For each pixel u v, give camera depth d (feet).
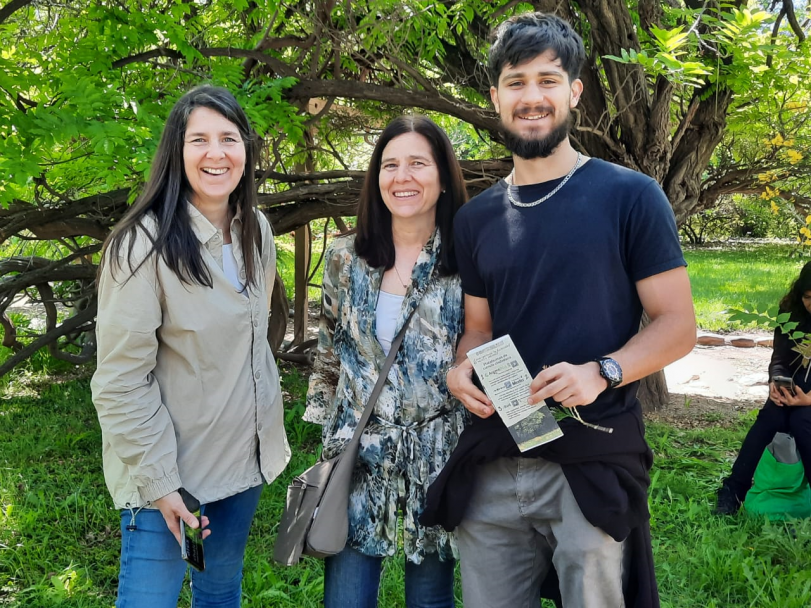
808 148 17.47
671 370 24.38
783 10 16.29
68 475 14.06
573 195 5.64
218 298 6.11
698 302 36.50
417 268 6.81
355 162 25.31
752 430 12.30
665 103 15.61
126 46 13.83
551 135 5.61
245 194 6.57
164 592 6.13
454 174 6.91
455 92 18.80
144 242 5.80
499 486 5.98
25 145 11.37
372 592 6.94
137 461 5.77
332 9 15.97
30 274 18.29
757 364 25.27
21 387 21.15
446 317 6.79
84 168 14.19
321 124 20.29
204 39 15.93
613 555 5.68
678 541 11.11
